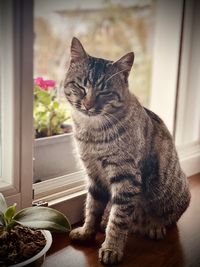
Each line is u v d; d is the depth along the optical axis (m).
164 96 0.72
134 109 0.46
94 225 0.50
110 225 0.46
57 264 0.45
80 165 0.54
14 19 0.42
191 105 0.74
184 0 0.65
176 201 0.52
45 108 0.62
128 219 0.46
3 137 0.46
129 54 0.45
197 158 0.73
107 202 0.50
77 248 0.48
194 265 0.45
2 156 0.47
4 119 0.46
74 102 0.46
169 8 0.68
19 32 0.42
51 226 0.37
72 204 0.53
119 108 0.45
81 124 0.46
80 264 0.45
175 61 0.69
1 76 0.44
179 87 0.71
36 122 0.61
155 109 0.73
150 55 0.73
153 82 0.74
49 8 0.63
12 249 0.37
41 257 0.37
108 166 0.46
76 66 0.45
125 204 0.46
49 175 0.58
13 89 0.43
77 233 0.49
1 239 0.37
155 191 0.50
